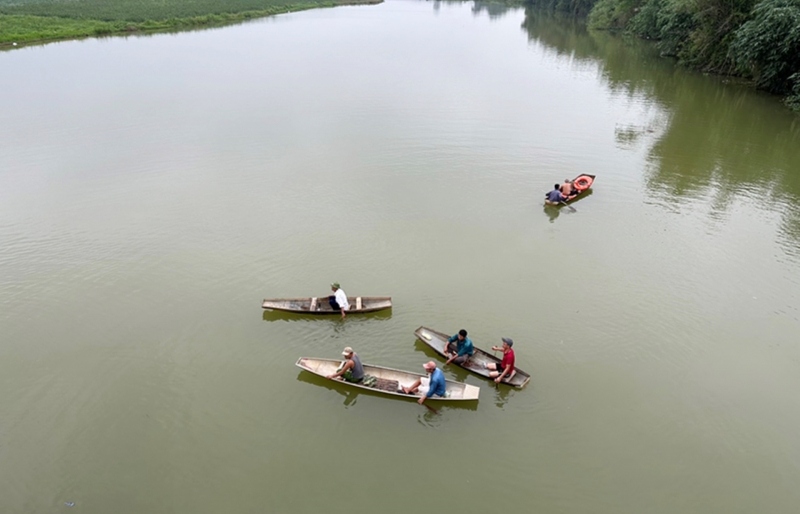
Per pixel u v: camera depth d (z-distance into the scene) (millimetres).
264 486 14148
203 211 27844
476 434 15523
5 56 67875
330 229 26078
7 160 34406
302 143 37469
